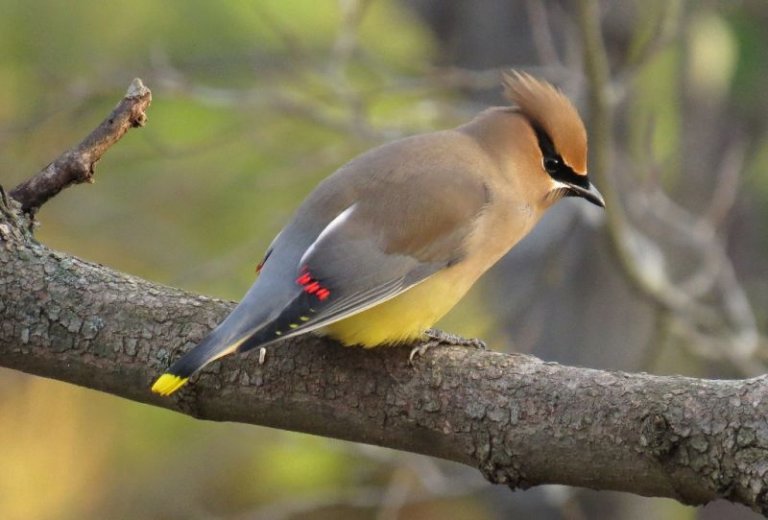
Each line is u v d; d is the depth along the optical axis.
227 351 6.95
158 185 14.52
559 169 8.97
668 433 6.18
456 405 6.80
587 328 14.23
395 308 7.84
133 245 14.66
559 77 12.73
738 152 13.79
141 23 14.65
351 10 12.90
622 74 12.14
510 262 14.32
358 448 12.50
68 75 13.77
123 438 15.21
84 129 13.92
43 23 14.56
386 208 8.12
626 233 11.80
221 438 14.89
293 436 13.12
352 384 7.03
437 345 7.21
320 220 8.09
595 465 6.44
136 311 7.29
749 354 12.34
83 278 7.41
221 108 13.63
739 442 6.06
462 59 14.70
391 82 13.08
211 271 12.71
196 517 14.27
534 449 6.57
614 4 13.43
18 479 15.10
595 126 11.24
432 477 12.09
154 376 7.18
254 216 14.65
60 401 15.30
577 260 14.27
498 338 13.02
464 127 9.00
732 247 15.85
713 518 15.95
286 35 13.00
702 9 13.34
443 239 8.18
